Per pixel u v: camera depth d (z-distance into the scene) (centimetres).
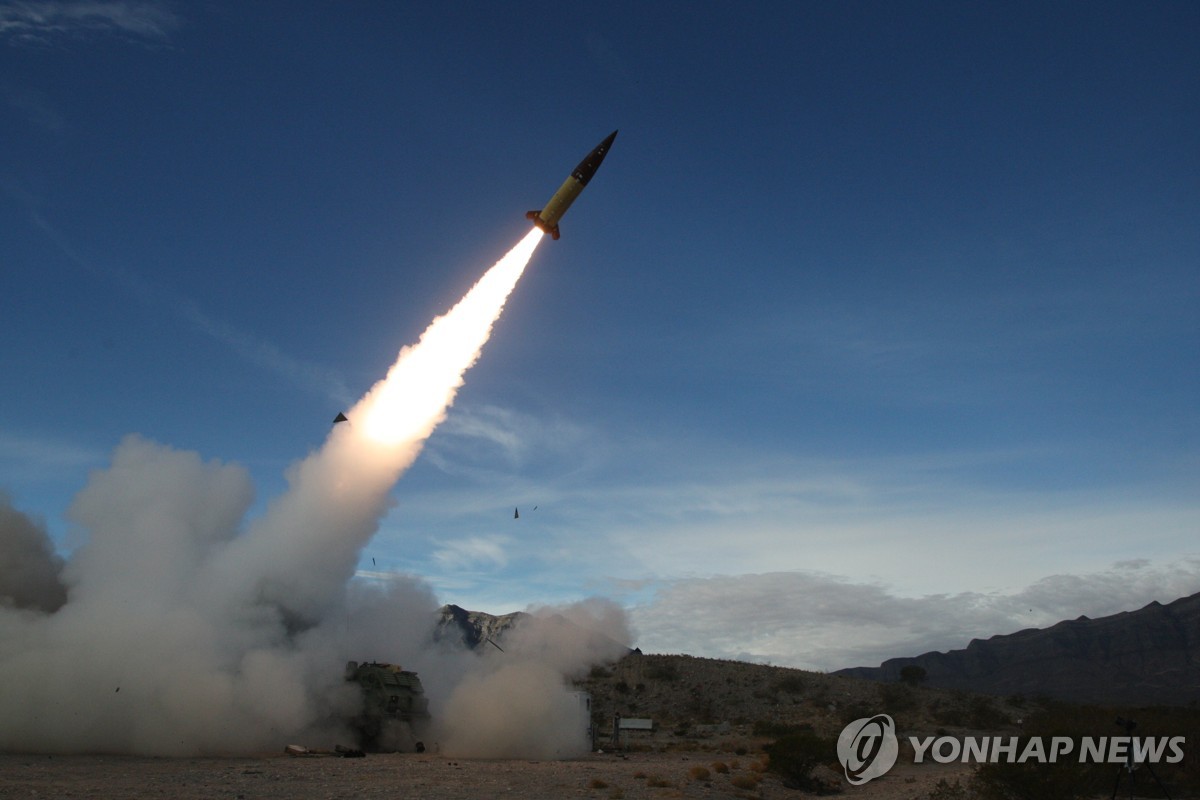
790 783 4088
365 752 4747
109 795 2520
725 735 6862
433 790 2956
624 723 5900
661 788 3403
